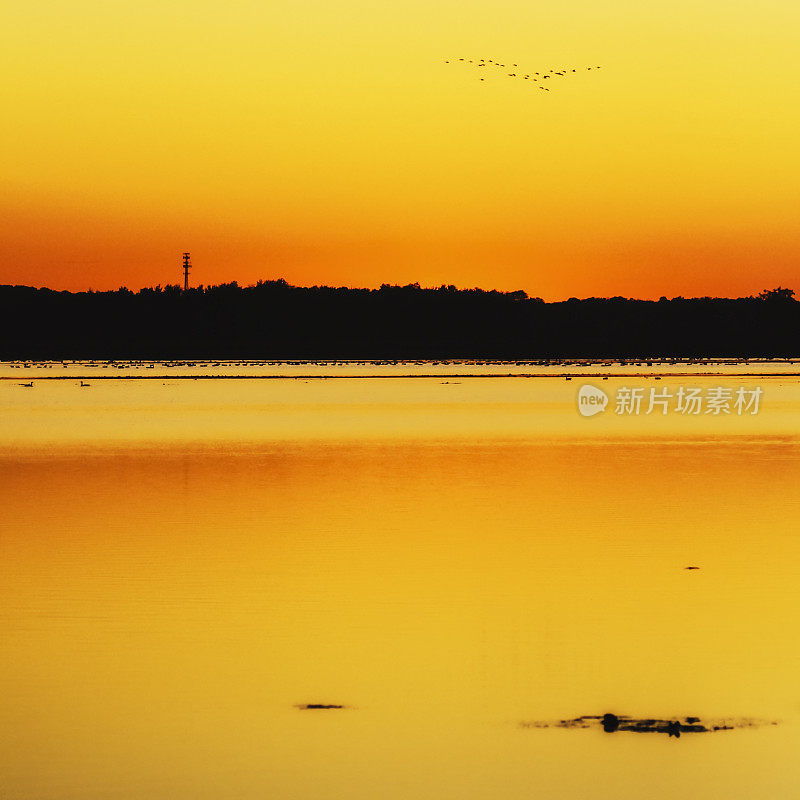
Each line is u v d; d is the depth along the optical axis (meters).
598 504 42.62
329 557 32.84
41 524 38.03
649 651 24.23
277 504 42.41
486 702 21.42
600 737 19.92
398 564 32.06
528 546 34.56
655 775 18.48
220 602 27.88
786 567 31.81
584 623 26.28
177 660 23.66
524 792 18.03
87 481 48.81
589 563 32.22
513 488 46.75
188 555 33.06
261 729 20.23
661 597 28.53
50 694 21.77
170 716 20.80
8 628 25.69
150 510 41.00
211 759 19.06
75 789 17.98
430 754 19.23
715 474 51.53
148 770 18.66
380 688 22.16
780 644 24.73
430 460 57.06
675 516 39.97
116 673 22.86
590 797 17.86
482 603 27.88
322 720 20.64
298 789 18.08
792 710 21.11
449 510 41.16
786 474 51.59
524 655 24.05
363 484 47.88
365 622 26.33
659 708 21.16
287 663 23.47
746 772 18.72
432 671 23.03
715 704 21.38
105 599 28.09
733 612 27.20
